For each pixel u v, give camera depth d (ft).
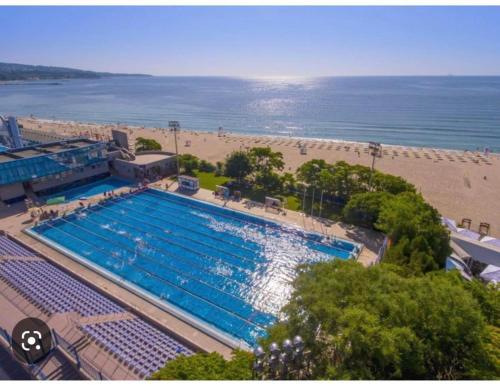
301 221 122.01
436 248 84.28
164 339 68.64
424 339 39.93
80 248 107.96
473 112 437.99
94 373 55.52
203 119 447.83
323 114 463.42
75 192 154.81
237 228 121.60
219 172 173.58
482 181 173.27
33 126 360.89
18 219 125.29
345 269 51.08
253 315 78.95
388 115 435.53
